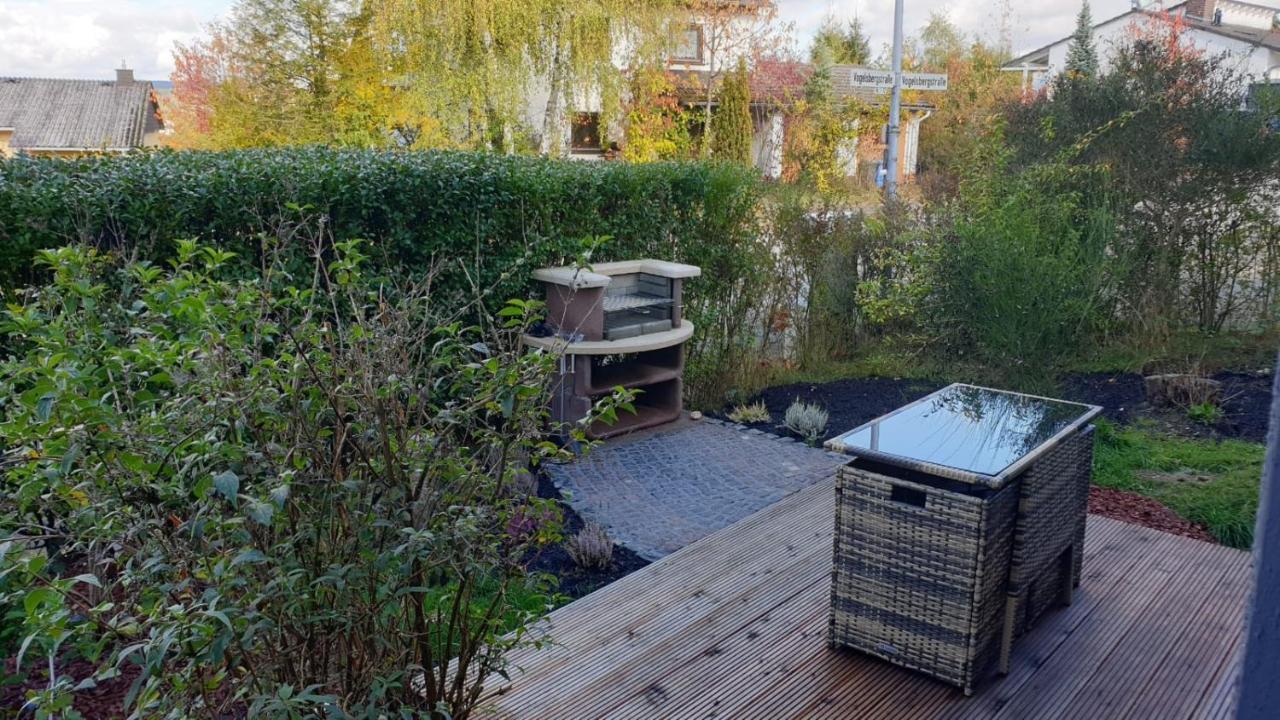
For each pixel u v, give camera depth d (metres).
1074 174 7.47
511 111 15.70
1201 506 4.45
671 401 6.41
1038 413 3.39
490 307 5.60
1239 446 5.41
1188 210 7.57
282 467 1.90
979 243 5.87
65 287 2.29
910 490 2.96
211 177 4.39
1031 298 5.59
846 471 3.04
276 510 1.64
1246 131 7.23
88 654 1.94
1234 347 7.48
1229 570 3.75
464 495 2.17
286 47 17.05
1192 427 5.88
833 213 7.94
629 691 2.89
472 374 2.17
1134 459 5.25
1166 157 7.51
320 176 4.77
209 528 1.80
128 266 2.45
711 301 7.05
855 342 8.00
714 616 3.39
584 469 5.37
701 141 18.91
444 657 2.30
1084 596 3.52
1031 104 8.60
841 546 3.09
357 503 1.99
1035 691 2.88
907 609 2.96
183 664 2.04
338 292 4.70
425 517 2.04
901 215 7.92
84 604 2.11
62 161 4.29
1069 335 5.98
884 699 2.85
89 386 1.91
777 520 4.34
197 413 1.87
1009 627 2.96
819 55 22.62
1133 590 3.57
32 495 1.82
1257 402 6.29
